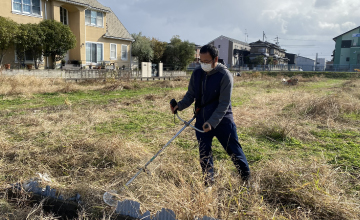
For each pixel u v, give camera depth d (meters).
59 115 7.11
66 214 2.76
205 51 2.82
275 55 64.94
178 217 2.37
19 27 17.00
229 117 3.06
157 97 10.60
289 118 6.98
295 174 3.09
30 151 4.30
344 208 2.59
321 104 7.81
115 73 19.55
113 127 6.08
